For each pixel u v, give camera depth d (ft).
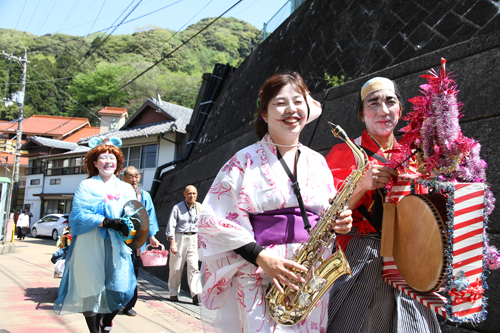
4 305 15.76
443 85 5.74
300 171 6.22
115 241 10.89
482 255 5.27
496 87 9.05
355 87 13.58
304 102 6.35
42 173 108.37
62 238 23.12
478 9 13.56
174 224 18.58
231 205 6.02
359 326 6.53
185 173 32.58
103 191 11.28
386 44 16.72
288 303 5.72
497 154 8.41
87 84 166.30
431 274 5.54
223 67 39.52
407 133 6.29
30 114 164.76
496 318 7.45
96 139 12.20
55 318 13.99
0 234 47.73
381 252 6.34
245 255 5.61
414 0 16.51
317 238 5.90
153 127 68.90
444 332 8.32
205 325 6.40
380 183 6.21
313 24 23.34
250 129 21.49
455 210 5.28
